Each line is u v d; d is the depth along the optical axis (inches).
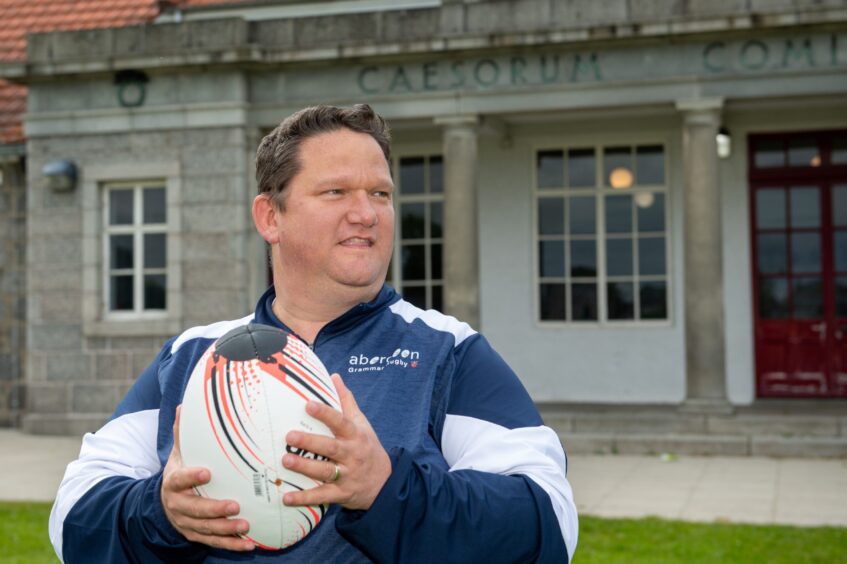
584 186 629.0
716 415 523.5
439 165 641.6
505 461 89.6
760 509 374.0
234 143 576.1
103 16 693.9
